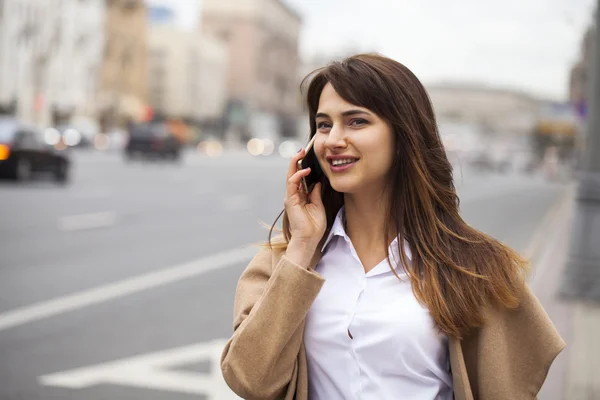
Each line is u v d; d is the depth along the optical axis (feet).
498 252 6.79
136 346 20.76
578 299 28.53
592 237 28.73
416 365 6.73
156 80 299.17
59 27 194.80
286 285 6.64
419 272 6.88
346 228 7.29
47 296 26.50
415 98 6.98
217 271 32.58
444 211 7.11
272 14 386.11
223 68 340.59
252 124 356.38
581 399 16.47
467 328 6.66
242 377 6.62
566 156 208.03
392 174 7.09
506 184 131.75
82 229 43.93
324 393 6.95
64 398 16.53
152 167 114.62
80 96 210.59
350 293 6.91
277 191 82.02
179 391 17.13
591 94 29.22
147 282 29.63
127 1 244.63
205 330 22.70
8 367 18.60
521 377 6.65
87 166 106.22
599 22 28.99
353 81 6.85
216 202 65.67
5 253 34.58
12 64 175.11
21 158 71.36
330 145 6.94
